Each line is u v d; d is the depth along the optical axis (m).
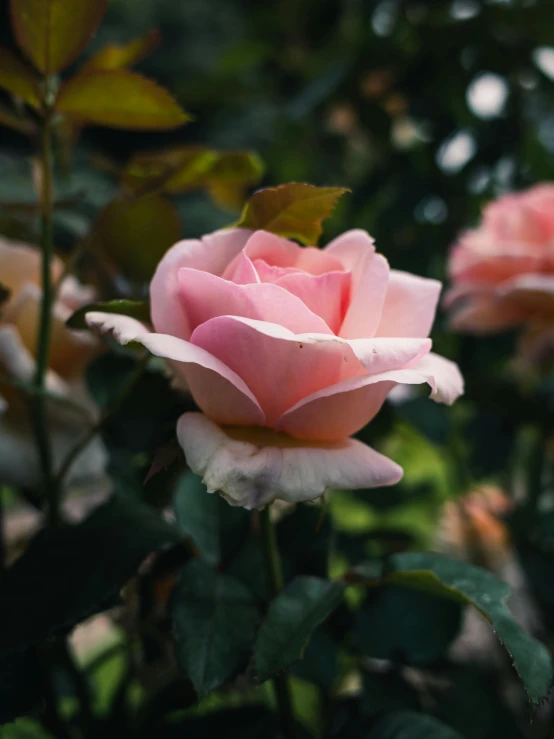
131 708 0.43
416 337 0.27
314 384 0.25
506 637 0.27
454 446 0.61
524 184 0.69
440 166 0.65
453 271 0.53
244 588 0.30
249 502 0.24
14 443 0.33
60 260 0.38
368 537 0.45
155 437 0.34
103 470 0.35
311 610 0.28
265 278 0.26
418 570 0.28
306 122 0.77
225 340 0.25
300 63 0.78
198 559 0.30
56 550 0.30
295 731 0.31
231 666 0.28
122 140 2.64
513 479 0.69
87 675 0.41
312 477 0.25
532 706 0.26
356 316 0.25
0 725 0.29
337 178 0.83
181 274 0.26
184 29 3.54
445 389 0.26
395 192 0.66
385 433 0.47
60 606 0.29
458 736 0.32
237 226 0.29
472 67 0.64
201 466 0.24
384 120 0.68
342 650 0.37
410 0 0.66
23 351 0.32
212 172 0.34
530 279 0.47
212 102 0.80
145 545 0.30
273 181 0.80
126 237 0.33
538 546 0.49
